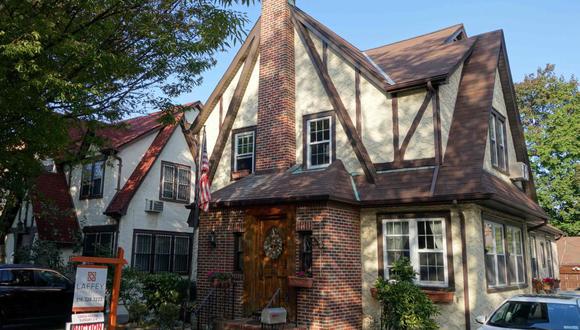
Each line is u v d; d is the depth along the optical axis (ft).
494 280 41.14
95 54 28.76
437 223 39.93
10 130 29.63
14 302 40.24
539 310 27.35
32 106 28.17
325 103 48.44
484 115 43.16
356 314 40.55
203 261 45.52
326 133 47.96
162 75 37.78
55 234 61.93
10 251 66.33
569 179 104.63
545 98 117.80
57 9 29.37
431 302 36.29
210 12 34.60
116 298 30.53
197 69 37.81
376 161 44.75
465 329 36.83
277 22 52.34
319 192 38.88
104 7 30.09
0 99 26.16
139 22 32.99
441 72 41.96
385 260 41.47
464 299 37.35
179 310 42.83
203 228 46.19
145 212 65.41
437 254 39.45
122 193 63.98
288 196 39.93
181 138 72.79
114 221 62.13
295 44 52.13
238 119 54.49
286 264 40.83
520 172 52.21
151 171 67.15
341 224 40.27
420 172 41.55
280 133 49.16
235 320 40.32
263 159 50.03
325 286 37.37
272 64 51.67
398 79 44.78
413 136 43.09
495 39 51.16
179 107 41.11
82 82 30.89
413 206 40.75
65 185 69.31
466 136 42.39
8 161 31.83
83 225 65.10
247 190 44.98
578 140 104.88
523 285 48.65
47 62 28.35
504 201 38.83
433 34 60.75
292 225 40.60
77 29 29.96
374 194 41.47
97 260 29.07
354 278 41.09
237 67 56.49
